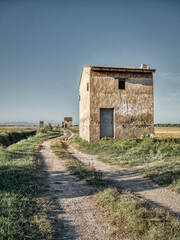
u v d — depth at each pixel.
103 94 16.09
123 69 16.19
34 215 3.65
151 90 16.78
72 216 3.82
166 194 4.98
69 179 6.50
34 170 7.54
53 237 3.05
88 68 16.64
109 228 3.36
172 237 2.93
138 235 3.05
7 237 2.83
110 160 9.80
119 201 4.25
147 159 9.24
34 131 41.81
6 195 4.34
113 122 16.38
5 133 24.62
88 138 16.14
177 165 7.45
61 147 15.37
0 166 7.26
